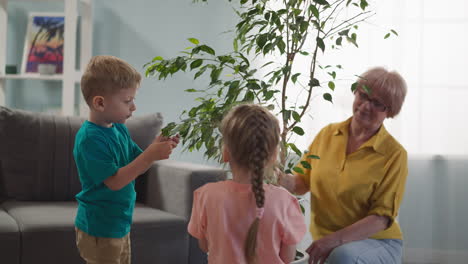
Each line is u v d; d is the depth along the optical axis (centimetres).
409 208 312
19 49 334
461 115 305
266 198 124
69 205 224
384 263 169
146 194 243
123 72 154
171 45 331
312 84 168
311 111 300
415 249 312
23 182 232
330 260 165
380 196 174
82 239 158
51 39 328
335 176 179
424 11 305
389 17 300
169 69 167
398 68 300
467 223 309
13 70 317
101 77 152
